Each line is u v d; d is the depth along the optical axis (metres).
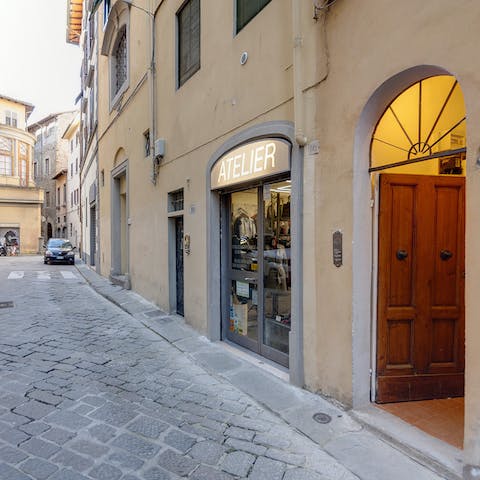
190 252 6.51
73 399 3.79
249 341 5.30
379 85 3.13
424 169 3.66
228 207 5.80
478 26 2.41
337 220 3.60
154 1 7.89
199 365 4.87
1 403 3.68
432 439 2.93
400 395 3.56
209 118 5.82
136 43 9.34
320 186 3.79
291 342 4.12
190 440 3.07
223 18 5.39
